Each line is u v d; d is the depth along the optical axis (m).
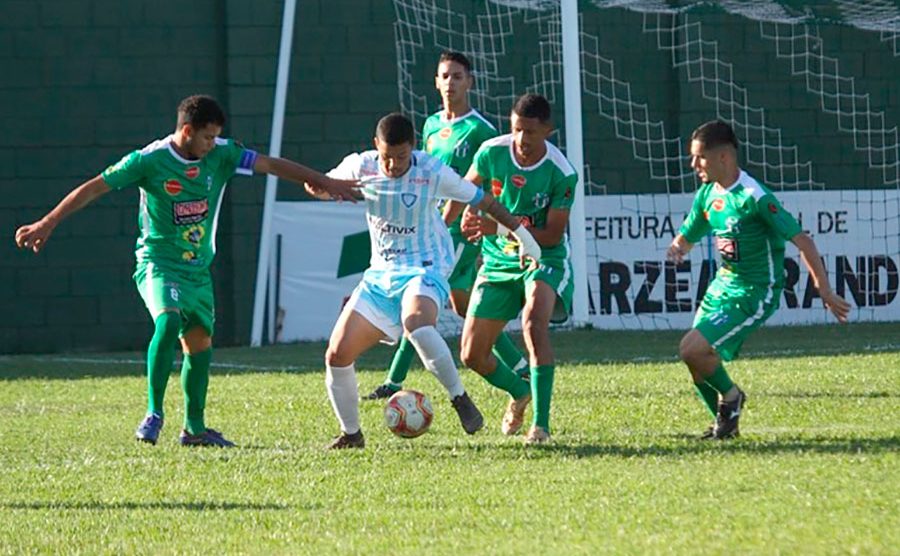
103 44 63.09
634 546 18.53
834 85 69.44
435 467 25.64
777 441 27.81
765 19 68.75
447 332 64.88
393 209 28.19
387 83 65.81
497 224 28.89
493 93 66.88
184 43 63.84
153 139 63.69
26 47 62.44
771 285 29.03
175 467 26.38
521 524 20.36
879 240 68.75
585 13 67.19
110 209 63.12
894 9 69.25
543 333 28.77
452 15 66.50
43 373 50.59
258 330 62.91
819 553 17.69
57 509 22.56
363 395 38.97
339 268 64.56
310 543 19.56
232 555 18.94
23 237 28.55
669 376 42.12
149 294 29.28
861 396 35.97
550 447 27.77
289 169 29.16
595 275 66.50
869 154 69.50
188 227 29.27
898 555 17.52
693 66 68.25
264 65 64.38
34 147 62.50
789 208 67.88
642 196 67.31
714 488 22.50
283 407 36.25
